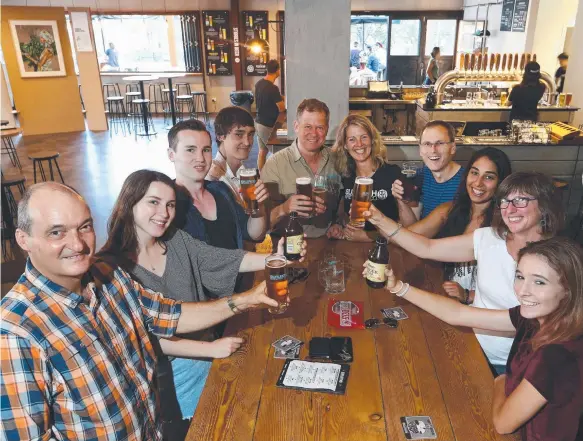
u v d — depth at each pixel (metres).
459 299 2.21
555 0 8.09
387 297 2.15
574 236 4.67
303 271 2.37
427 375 1.67
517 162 4.77
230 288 2.11
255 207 2.44
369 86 7.52
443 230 2.58
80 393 1.39
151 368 1.73
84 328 1.41
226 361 1.76
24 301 1.34
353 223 2.22
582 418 1.66
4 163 8.22
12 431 1.28
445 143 2.75
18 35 9.81
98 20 11.95
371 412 1.51
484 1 10.04
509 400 1.43
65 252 1.35
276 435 1.43
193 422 1.49
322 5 3.81
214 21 11.27
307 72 4.00
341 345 1.80
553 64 8.40
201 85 12.01
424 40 11.22
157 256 1.98
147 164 8.02
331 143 4.16
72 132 10.70
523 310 1.53
